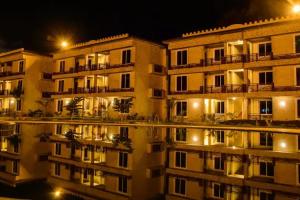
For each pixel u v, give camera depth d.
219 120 27.92
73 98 38.81
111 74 35.16
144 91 33.47
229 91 27.23
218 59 29.39
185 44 30.30
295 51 24.17
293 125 23.03
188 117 30.03
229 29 27.48
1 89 49.56
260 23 25.95
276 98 24.81
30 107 43.91
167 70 34.34
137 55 32.91
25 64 43.72
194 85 29.78
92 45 36.69
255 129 21.41
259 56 27.02
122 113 33.81
